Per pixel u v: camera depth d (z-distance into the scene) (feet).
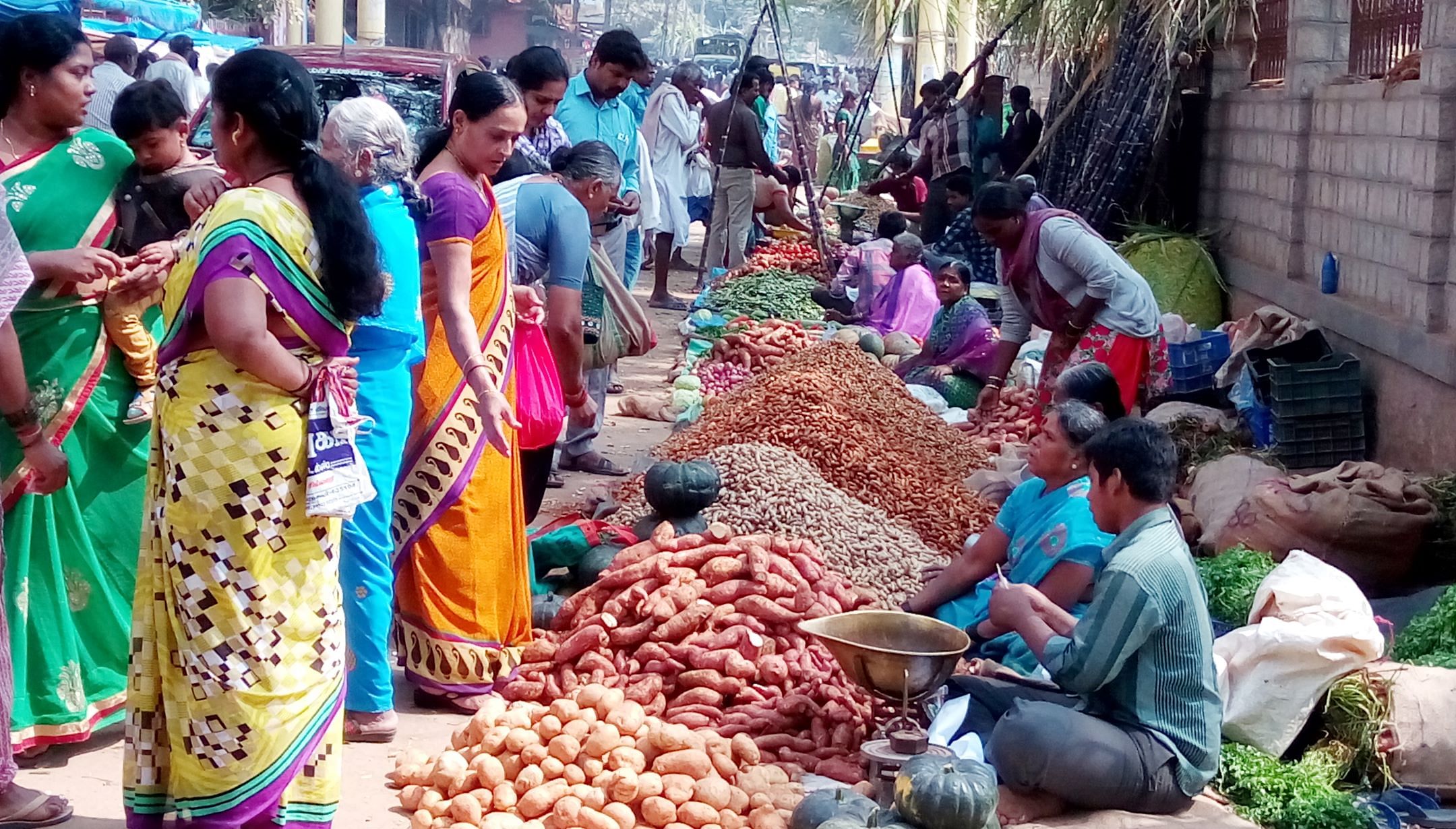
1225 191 37.29
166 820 12.83
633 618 16.60
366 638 15.33
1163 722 14.16
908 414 26.32
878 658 13.75
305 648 12.08
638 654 16.22
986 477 24.56
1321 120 30.09
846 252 45.34
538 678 16.55
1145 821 13.97
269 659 11.84
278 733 11.91
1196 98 39.42
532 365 16.98
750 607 16.26
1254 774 15.03
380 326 14.53
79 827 13.28
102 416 14.69
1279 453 25.35
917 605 17.47
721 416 24.84
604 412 27.91
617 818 13.28
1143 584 13.82
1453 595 17.99
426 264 15.88
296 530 11.90
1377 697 15.52
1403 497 20.66
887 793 13.58
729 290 40.22
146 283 14.56
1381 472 21.31
